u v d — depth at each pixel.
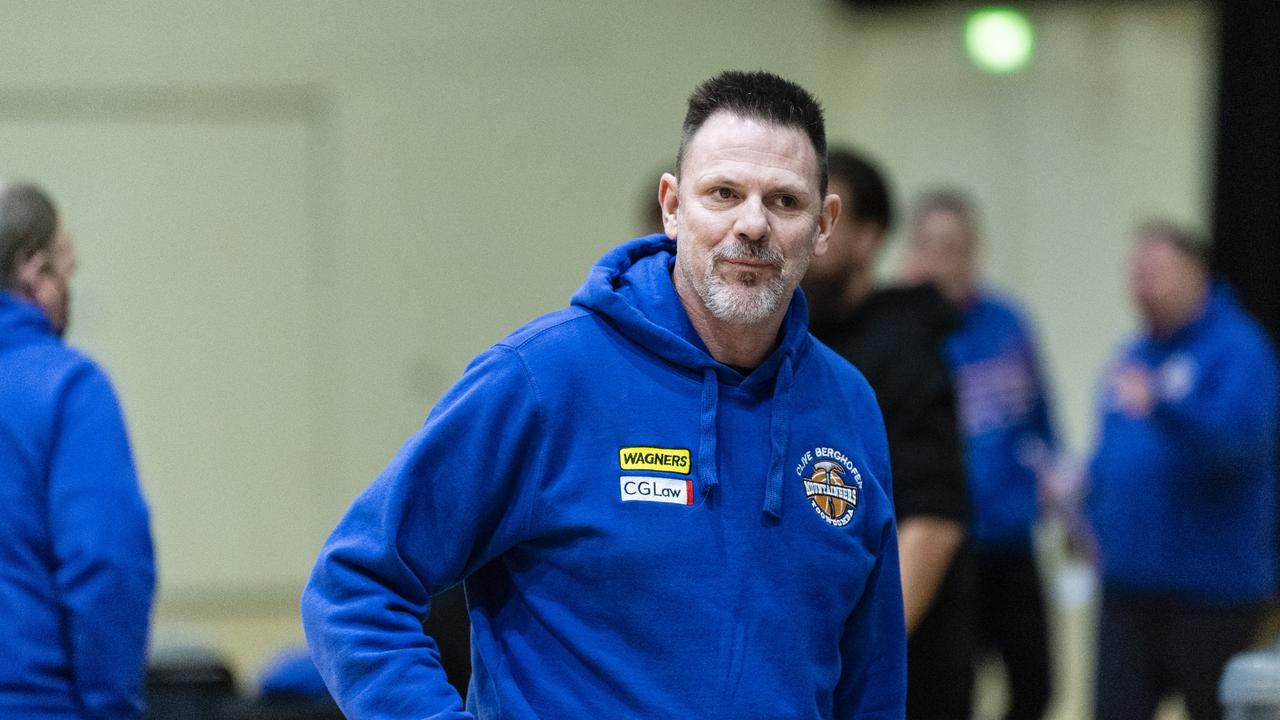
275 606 19.86
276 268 19.84
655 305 4.94
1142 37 18.62
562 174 20.11
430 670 4.56
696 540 4.70
